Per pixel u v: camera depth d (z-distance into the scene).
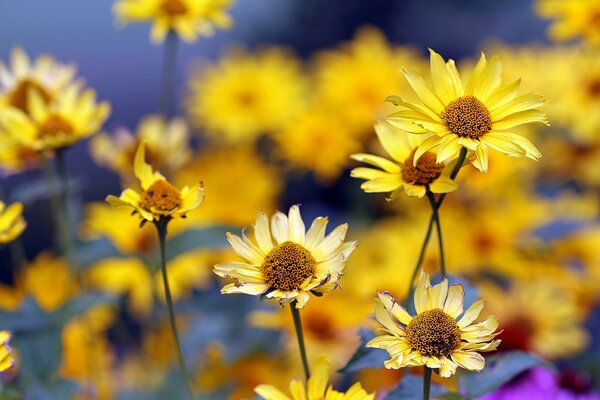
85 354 0.96
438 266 1.07
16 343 0.87
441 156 0.69
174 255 0.88
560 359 1.03
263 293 0.69
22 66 0.99
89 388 0.95
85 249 0.92
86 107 0.91
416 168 0.72
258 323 0.97
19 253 1.00
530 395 0.93
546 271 1.08
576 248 1.12
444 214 1.14
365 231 1.22
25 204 0.94
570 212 1.21
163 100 1.04
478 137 0.70
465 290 0.74
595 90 1.21
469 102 0.70
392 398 0.73
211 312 1.01
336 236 0.70
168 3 1.03
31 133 0.89
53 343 0.87
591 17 1.08
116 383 1.04
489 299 1.03
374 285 1.02
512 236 1.09
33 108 0.90
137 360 1.06
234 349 0.99
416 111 0.70
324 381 0.69
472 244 1.09
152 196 0.72
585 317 1.14
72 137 0.89
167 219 0.73
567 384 0.95
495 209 1.12
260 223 0.71
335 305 1.01
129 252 0.99
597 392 1.00
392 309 0.68
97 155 1.04
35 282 1.01
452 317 0.68
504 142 0.69
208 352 1.00
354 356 0.72
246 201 1.21
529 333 1.01
